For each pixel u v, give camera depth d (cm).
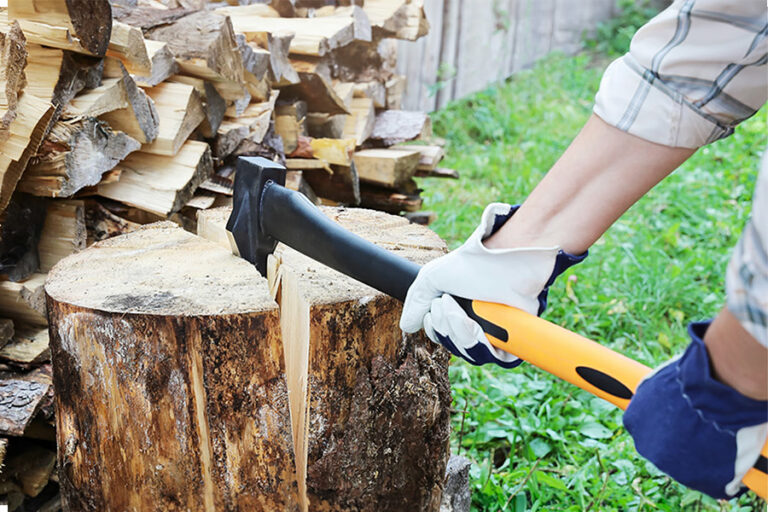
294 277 152
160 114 211
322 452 152
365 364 151
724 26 103
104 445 149
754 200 80
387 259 135
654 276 327
